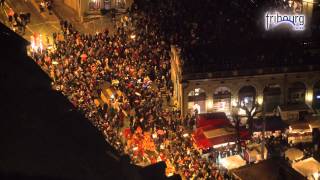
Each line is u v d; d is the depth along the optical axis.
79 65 69.19
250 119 58.78
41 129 11.30
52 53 71.06
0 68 14.02
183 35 75.94
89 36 79.31
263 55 68.06
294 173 41.50
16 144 10.16
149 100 63.69
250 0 81.69
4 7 88.62
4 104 11.98
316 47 71.44
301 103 68.62
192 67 64.88
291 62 67.69
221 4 83.19
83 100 58.25
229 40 72.62
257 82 66.94
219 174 47.16
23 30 82.25
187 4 84.44
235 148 54.25
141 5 88.56
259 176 41.69
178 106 65.81
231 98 66.81
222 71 65.50
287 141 57.28
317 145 55.91
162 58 73.00
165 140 54.84
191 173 47.62
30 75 14.30
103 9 91.31
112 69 69.56
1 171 9.18
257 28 76.00
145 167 13.54
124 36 79.62
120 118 58.56
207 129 56.22
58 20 87.94
